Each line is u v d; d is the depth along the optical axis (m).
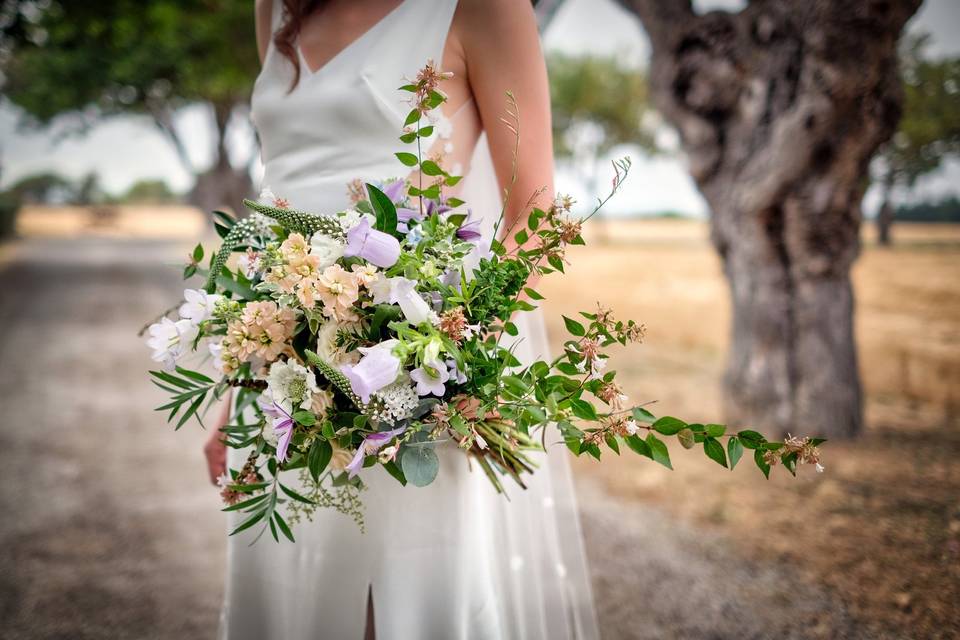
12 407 5.29
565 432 0.99
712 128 4.10
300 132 1.23
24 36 7.46
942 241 6.22
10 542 2.98
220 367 1.04
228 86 10.97
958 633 2.08
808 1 3.38
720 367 6.33
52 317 9.90
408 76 1.19
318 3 1.27
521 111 1.18
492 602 1.30
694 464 3.86
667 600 2.41
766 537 2.86
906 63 4.39
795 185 3.84
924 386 4.77
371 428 1.04
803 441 0.90
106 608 2.45
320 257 0.99
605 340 1.00
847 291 4.04
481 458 1.18
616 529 3.02
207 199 18.00
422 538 1.21
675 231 29.23
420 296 1.01
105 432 4.68
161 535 3.09
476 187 1.39
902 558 2.57
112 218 36.88
